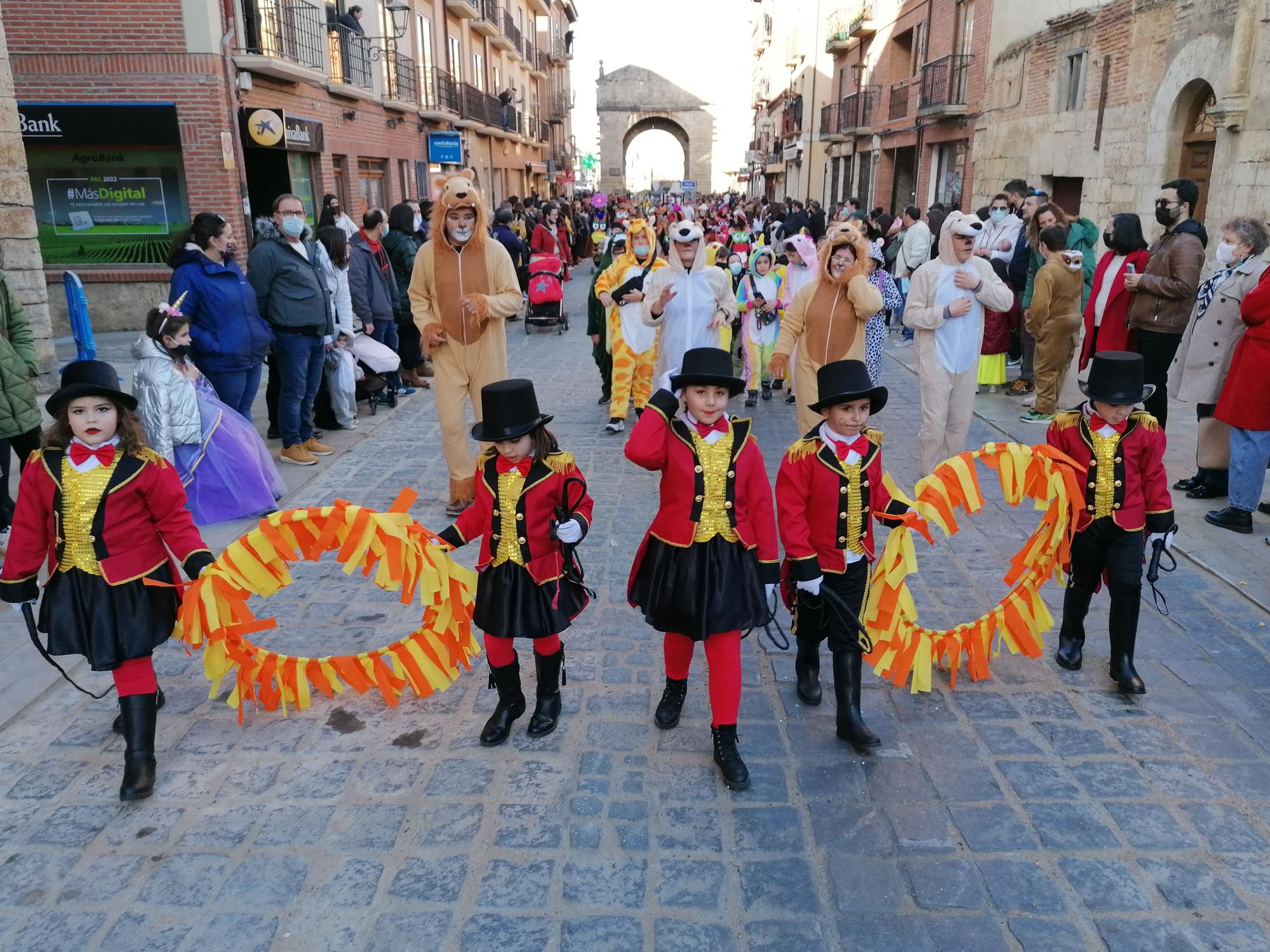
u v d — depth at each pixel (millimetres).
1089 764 3480
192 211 13750
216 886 2883
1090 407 3885
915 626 3922
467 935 2691
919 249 13586
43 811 3230
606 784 3381
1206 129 10664
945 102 18625
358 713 3867
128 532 3240
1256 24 9188
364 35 18531
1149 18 11375
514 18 38125
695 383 3174
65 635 3189
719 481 3256
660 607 3312
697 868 2957
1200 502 6145
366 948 2648
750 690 4035
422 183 24172
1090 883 2879
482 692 4031
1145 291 6395
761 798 3299
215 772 3457
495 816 3205
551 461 3385
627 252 8062
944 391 6297
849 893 2852
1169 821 3158
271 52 14586
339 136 18094
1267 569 5086
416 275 5898
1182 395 6109
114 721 3758
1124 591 3873
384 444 7887
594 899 2830
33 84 13016
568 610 3484
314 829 3141
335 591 5012
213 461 5793
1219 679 4074
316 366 7375
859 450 3439
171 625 3367
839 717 3594
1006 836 3092
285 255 6816
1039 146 14664
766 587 3352
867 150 26391
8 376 5262
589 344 13289
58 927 2719
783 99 42656
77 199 13695
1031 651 4074
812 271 8930
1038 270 8570
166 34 12969
